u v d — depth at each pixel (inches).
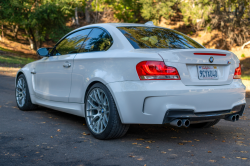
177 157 103.9
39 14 1087.6
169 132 144.3
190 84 112.1
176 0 1393.9
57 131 137.7
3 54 1185.4
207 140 129.8
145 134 137.9
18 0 1088.8
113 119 118.6
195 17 1263.5
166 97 107.7
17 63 820.6
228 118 125.1
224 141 128.0
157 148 114.7
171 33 149.2
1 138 122.0
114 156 103.4
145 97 109.2
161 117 108.6
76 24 1782.7
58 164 94.2
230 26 1362.0
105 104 122.8
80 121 162.9
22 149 108.4
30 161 96.1
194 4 1270.9
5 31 1678.2
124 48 123.7
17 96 194.1
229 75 124.3
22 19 1104.2
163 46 129.2
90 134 134.1
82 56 139.3
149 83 109.2
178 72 110.3
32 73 184.1
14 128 140.3
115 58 120.4
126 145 117.6
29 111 188.7
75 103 142.8
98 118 129.9
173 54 110.9
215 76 120.0
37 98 179.0
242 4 1242.0
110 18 1599.4
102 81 121.9
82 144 117.3
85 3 1676.9
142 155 105.3
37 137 125.8
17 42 1561.3
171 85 108.6
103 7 1555.1
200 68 116.2
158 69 108.8
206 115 115.2
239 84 127.1
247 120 182.5
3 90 288.7
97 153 106.4
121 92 114.4
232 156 106.3
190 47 137.0
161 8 1400.1
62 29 1209.4
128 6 1521.9
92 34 146.3
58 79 155.2
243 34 1438.2
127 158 101.6
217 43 1517.0
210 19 1322.6
